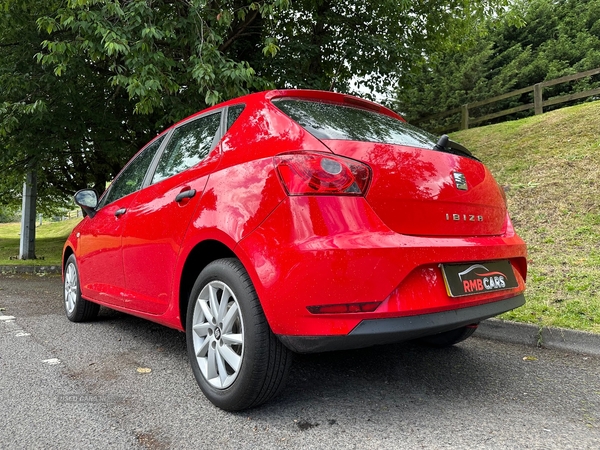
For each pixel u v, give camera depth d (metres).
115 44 5.40
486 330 3.76
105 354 3.28
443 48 12.68
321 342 1.94
